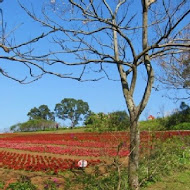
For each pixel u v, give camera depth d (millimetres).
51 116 105688
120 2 9852
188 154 15469
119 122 10070
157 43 8578
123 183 8820
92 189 8875
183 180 11281
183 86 13086
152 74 9211
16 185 10875
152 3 9547
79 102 99438
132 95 9312
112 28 8883
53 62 7469
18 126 81438
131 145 9031
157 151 11688
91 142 31609
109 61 9133
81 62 8484
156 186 10398
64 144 30594
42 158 19891
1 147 28359
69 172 14359
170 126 35312
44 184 11750
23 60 6773
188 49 9430
